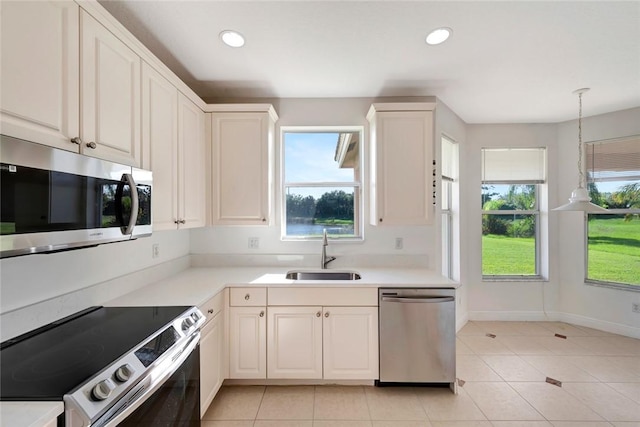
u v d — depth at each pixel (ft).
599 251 10.19
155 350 3.64
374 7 5.06
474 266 10.93
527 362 7.99
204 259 8.61
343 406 6.21
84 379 2.81
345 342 6.69
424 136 7.61
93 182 3.49
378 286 6.66
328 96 8.63
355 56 6.50
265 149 7.63
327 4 4.99
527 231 11.25
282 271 7.98
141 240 6.32
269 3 4.96
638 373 7.43
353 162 9.10
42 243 2.88
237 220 7.64
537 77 7.43
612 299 9.85
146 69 5.05
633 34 5.63
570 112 9.86
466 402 6.34
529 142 10.91
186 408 4.45
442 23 5.43
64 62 3.43
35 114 3.07
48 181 2.94
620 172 9.79
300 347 6.69
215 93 8.38
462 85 7.88
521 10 5.09
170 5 4.96
